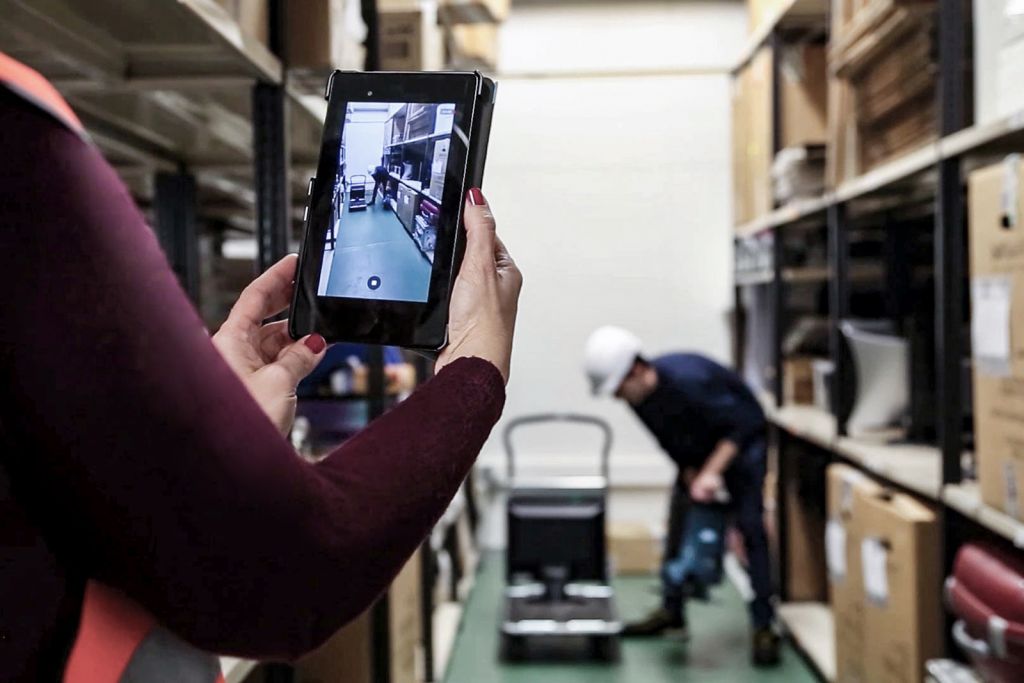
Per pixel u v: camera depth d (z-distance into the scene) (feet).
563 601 12.38
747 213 14.20
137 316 1.45
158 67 5.51
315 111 6.59
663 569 12.71
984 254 5.91
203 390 1.50
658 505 16.22
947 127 6.71
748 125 14.02
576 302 15.79
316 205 2.46
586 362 12.19
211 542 1.48
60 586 1.60
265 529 1.52
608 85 15.74
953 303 6.82
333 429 8.09
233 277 10.27
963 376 6.90
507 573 12.67
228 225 12.26
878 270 12.32
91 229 1.45
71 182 1.46
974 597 5.69
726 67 15.69
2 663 1.53
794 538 12.86
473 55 12.34
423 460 1.81
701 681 10.95
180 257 9.07
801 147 11.01
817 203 10.61
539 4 15.93
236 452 1.50
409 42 8.76
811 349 13.33
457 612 12.70
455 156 2.35
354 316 2.34
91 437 1.42
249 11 5.30
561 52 15.93
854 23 8.63
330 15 5.82
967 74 6.68
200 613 1.54
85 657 1.63
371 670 7.43
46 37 4.83
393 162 2.41
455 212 2.30
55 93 1.59
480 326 2.12
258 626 1.59
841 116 9.78
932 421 9.44
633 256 15.78
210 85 5.75
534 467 16.10
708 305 15.79
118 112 6.66
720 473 11.31
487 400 1.99
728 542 15.37
